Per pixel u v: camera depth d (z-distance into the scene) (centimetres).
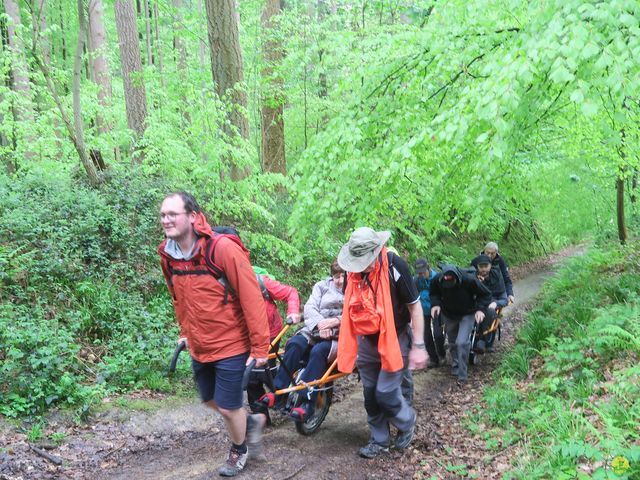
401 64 699
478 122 579
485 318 820
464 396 676
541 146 905
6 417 502
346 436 541
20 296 651
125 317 708
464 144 630
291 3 1520
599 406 455
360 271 441
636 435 376
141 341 678
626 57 438
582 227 1545
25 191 855
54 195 847
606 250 1364
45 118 1172
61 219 793
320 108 1305
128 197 902
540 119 686
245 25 1308
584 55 438
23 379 528
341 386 720
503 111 473
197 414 591
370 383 484
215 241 376
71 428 518
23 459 452
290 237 1086
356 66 715
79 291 706
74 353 611
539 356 705
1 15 930
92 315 690
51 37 1989
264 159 1352
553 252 2055
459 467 443
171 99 1389
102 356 650
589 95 484
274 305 559
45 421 514
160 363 660
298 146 1466
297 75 1238
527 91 596
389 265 460
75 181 944
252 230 1052
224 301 384
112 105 1623
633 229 1580
